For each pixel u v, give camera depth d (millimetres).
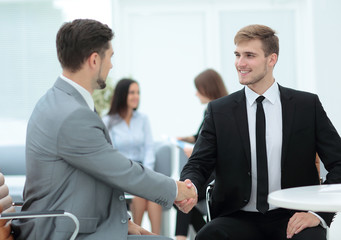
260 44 2211
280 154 2242
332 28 6078
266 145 2246
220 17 6496
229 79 6539
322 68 6113
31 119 1884
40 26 6680
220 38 6508
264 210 2213
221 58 6527
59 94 1866
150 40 6551
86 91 1912
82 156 1776
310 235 2014
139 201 4094
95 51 1885
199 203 3322
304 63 6441
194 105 6570
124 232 1847
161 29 6539
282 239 2156
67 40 1872
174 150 4945
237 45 2264
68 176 1807
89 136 1782
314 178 2252
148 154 4477
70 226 1774
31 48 6707
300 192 1793
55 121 1786
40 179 1814
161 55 6566
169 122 6586
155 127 6590
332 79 6105
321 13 6082
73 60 1870
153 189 1908
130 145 4457
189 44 6535
